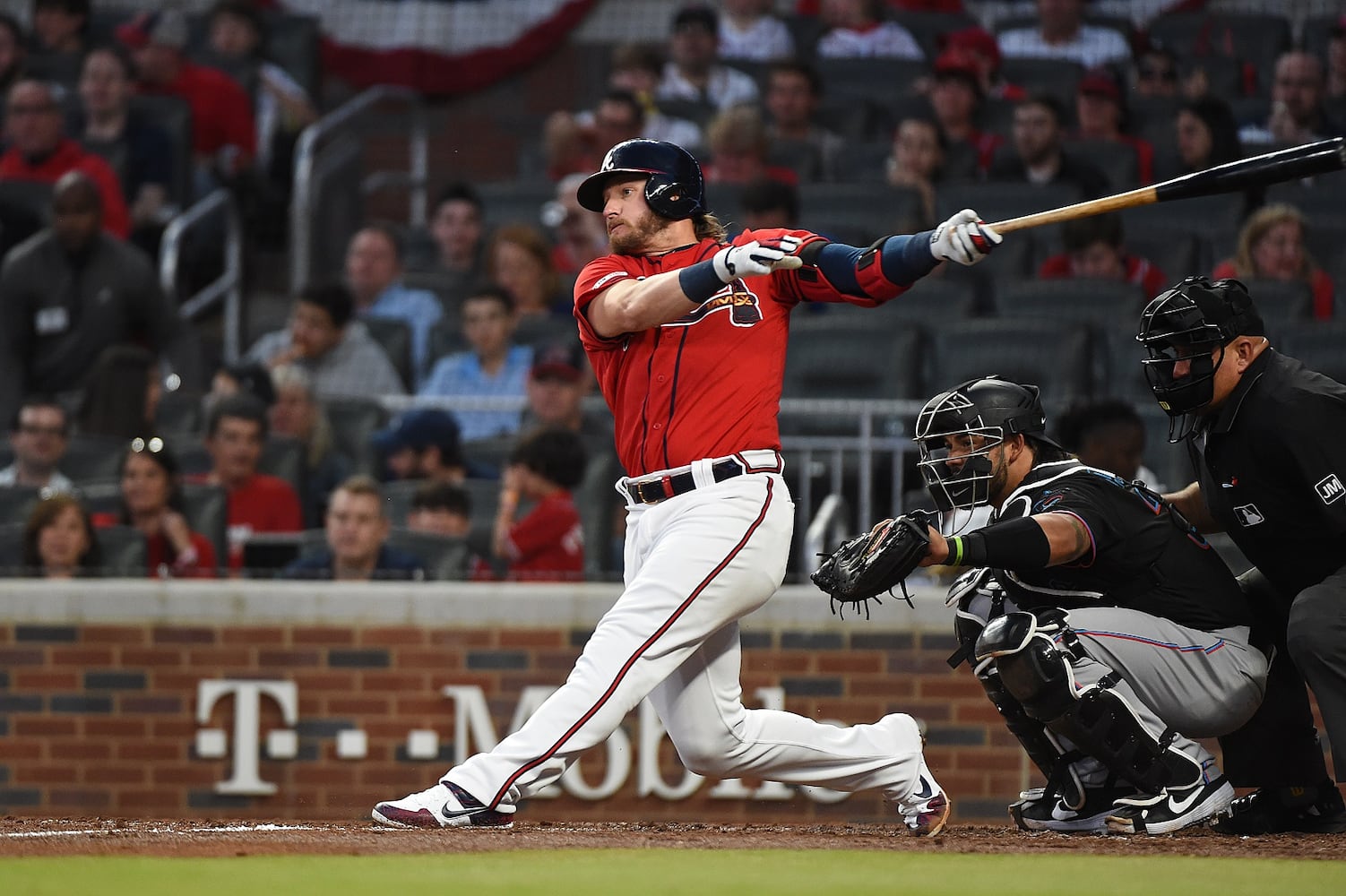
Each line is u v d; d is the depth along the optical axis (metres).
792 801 22.36
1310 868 11.34
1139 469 22.23
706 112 38.97
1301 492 13.88
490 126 48.16
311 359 30.45
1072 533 13.32
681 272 12.55
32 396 30.62
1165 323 13.84
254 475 25.64
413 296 33.47
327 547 24.56
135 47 43.41
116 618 23.16
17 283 30.45
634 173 13.51
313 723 23.00
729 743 13.59
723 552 12.97
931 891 10.04
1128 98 38.19
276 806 22.92
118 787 23.03
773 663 22.70
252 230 39.50
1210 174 12.39
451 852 11.84
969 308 30.23
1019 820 14.66
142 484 24.11
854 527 24.41
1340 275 32.28
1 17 40.12
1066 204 33.00
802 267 13.05
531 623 22.97
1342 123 37.19
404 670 23.00
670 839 12.97
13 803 23.02
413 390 31.66
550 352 26.98
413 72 48.41
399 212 45.12
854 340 27.31
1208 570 14.05
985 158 36.00
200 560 24.30
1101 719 13.47
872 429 24.62
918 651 22.62
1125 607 13.95
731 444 13.10
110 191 35.50
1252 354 13.90
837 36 42.12
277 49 44.91
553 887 10.02
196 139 39.19
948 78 36.88
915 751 14.06
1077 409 21.19
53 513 23.55
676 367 13.12
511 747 13.19
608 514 24.23
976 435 13.73
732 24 43.03
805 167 36.22
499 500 25.22
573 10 48.59
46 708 23.09
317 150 40.94
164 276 34.88
